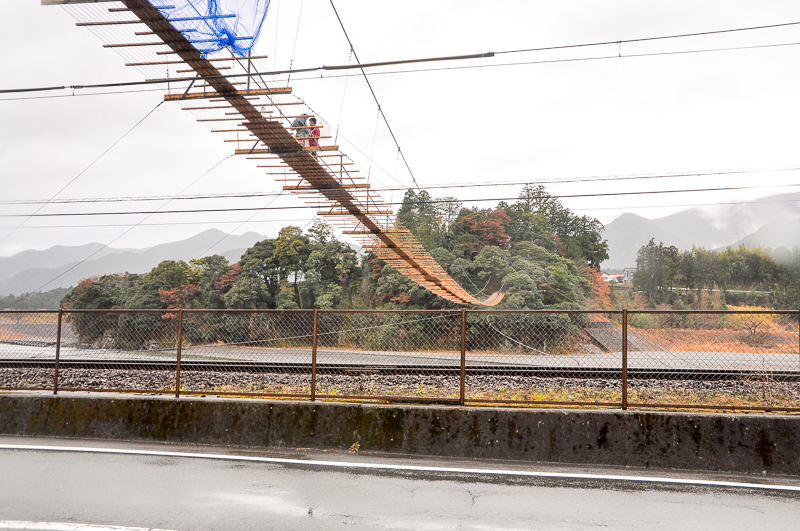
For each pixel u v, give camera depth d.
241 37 6.97
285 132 12.48
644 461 4.89
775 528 3.38
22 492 3.95
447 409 5.36
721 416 4.92
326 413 5.56
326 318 22.53
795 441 4.76
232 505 3.71
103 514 3.51
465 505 3.77
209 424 5.69
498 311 5.70
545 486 4.25
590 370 8.16
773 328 19.22
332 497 3.91
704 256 64.50
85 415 5.98
